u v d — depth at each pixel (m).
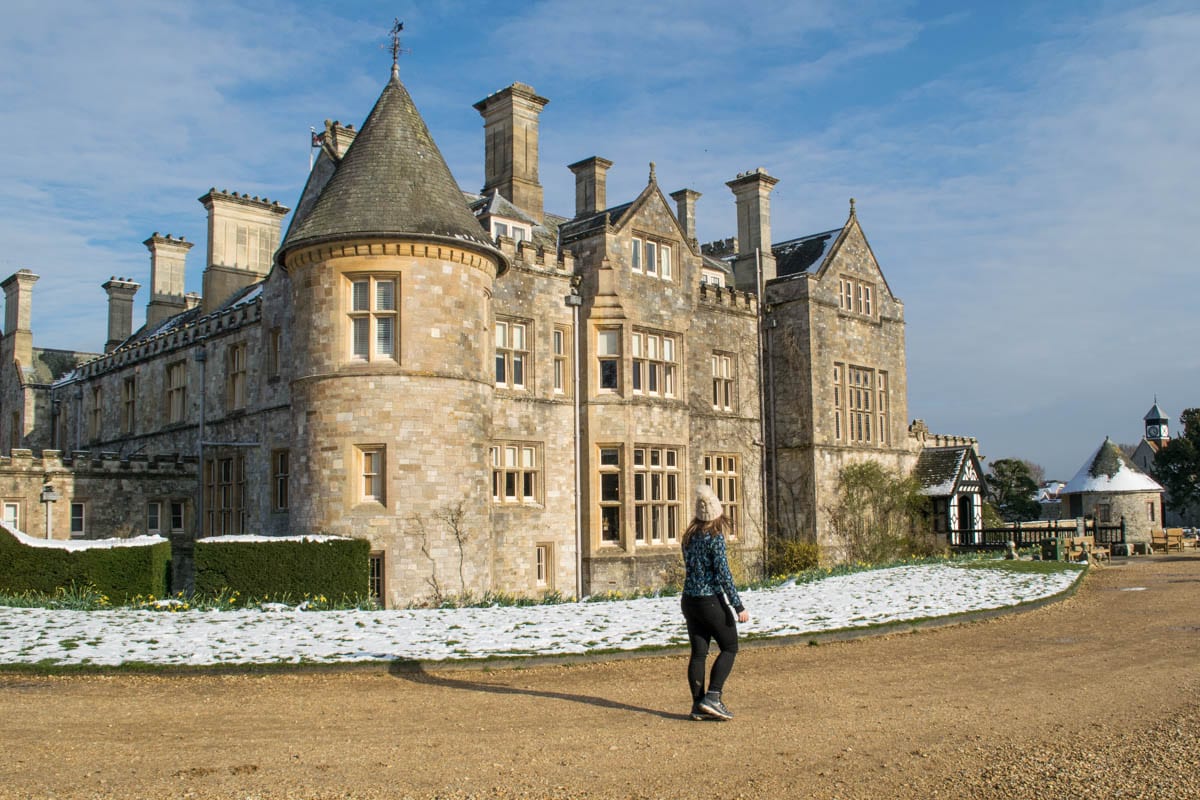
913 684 10.70
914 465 36.34
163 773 7.15
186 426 29.17
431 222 20.27
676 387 27.73
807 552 29.67
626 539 25.58
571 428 25.67
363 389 19.95
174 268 40.38
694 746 7.97
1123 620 16.22
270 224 34.41
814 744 8.07
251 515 25.58
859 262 34.06
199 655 11.59
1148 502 46.53
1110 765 7.57
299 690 10.24
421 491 19.86
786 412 31.45
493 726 8.63
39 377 39.97
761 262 32.53
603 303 25.91
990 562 25.89
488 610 15.92
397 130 21.27
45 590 17.86
